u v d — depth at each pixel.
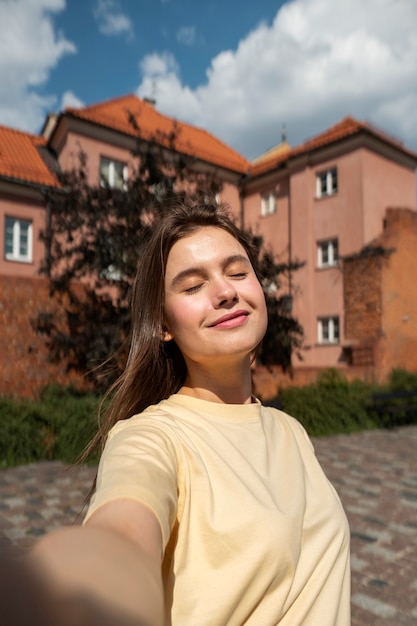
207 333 1.16
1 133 20.58
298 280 20.38
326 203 20.05
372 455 8.46
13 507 5.25
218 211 1.29
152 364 1.27
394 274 18.23
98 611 0.37
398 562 4.04
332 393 11.48
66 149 18.59
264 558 0.87
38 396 9.06
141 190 10.00
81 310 9.74
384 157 19.73
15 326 9.12
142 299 1.24
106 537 0.48
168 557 0.84
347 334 18.66
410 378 15.33
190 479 0.90
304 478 1.16
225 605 0.81
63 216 10.18
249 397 1.32
